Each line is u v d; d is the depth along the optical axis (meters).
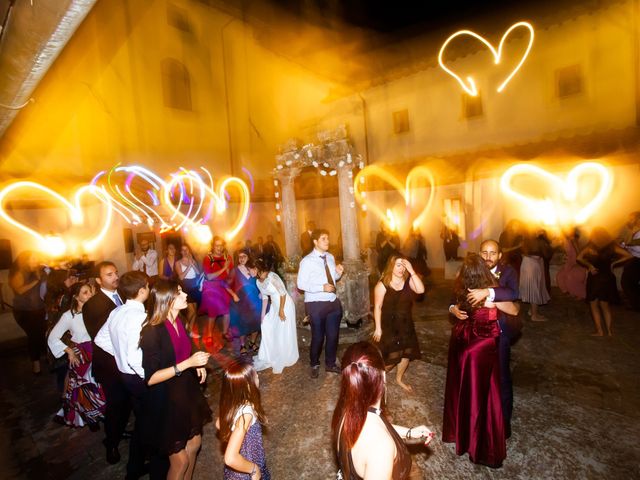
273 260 7.96
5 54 3.53
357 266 6.46
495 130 10.88
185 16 12.43
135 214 10.18
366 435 1.60
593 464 3.04
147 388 2.71
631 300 6.62
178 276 6.65
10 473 3.56
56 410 4.79
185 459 2.74
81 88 9.91
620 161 8.74
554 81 9.89
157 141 11.62
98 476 3.43
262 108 14.52
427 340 6.03
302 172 7.91
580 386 4.27
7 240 9.06
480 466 3.12
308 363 5.50
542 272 6.51
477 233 10.84
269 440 3.71
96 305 3.53
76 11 2.78
